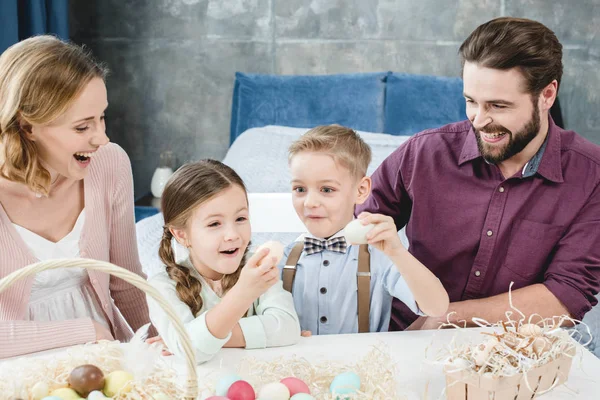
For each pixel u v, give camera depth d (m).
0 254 1.32
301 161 1.34
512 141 1.33
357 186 1.39
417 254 1.54
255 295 1.11
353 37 3.31
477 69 1.29
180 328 0.85
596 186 1.42
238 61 3.34
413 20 3.29
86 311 1.44
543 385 0.99
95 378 0.91
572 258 1.42
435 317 1.38
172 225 1.24
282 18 3.30
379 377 0.99
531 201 1.44
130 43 3.33
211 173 1.22
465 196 1.48
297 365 1.05
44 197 1.36
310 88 3.24
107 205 1.47
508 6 3.28
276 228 1.74
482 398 0.95
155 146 3.45
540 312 1.38
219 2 3.28
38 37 1.25
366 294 1.37
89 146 1.25
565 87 3.37
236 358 1.16
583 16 3.29
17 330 1.24
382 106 3.22
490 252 1.47
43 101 1.18
